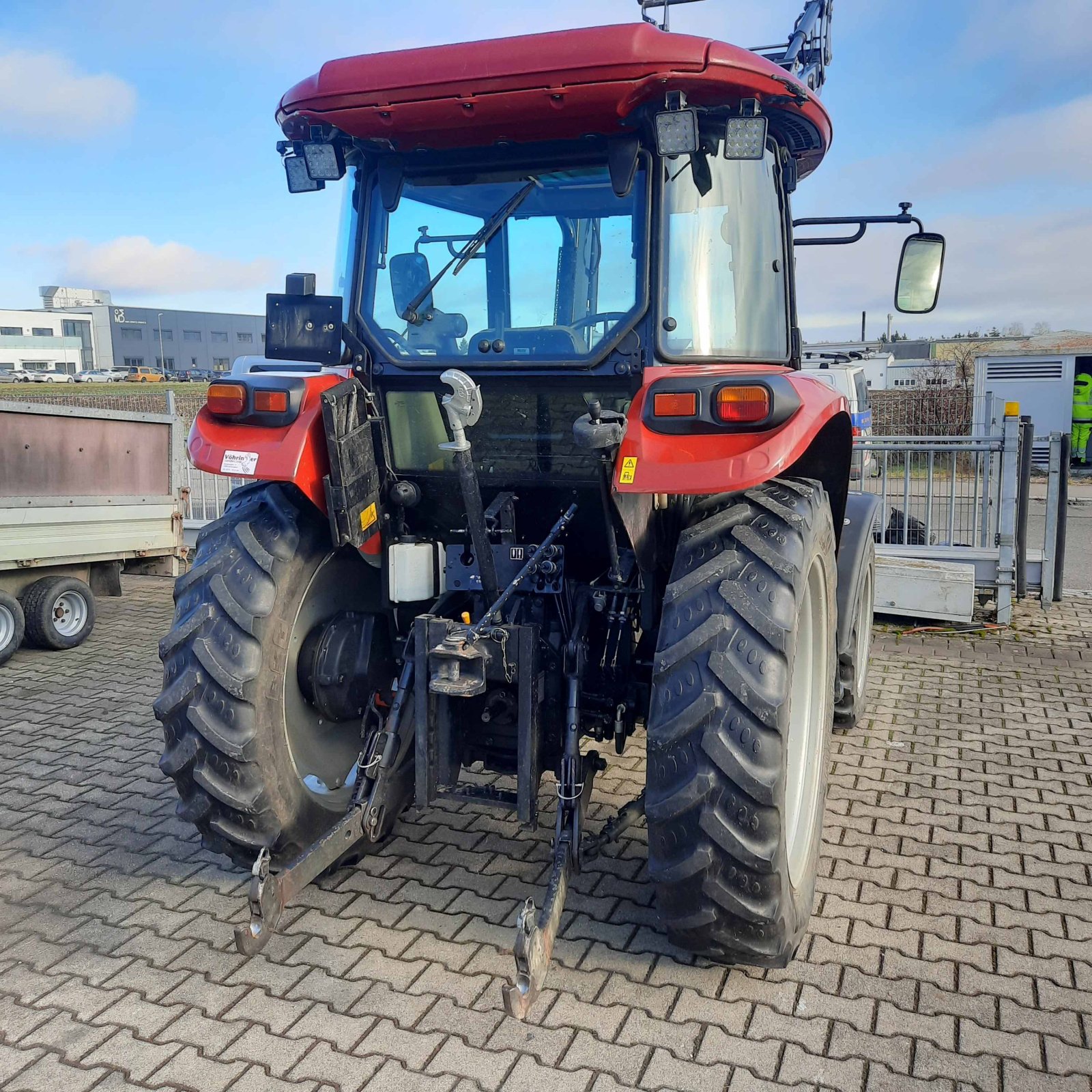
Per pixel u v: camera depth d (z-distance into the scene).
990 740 4.76
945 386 20.50
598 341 2.85
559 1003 2.66
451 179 2.97
